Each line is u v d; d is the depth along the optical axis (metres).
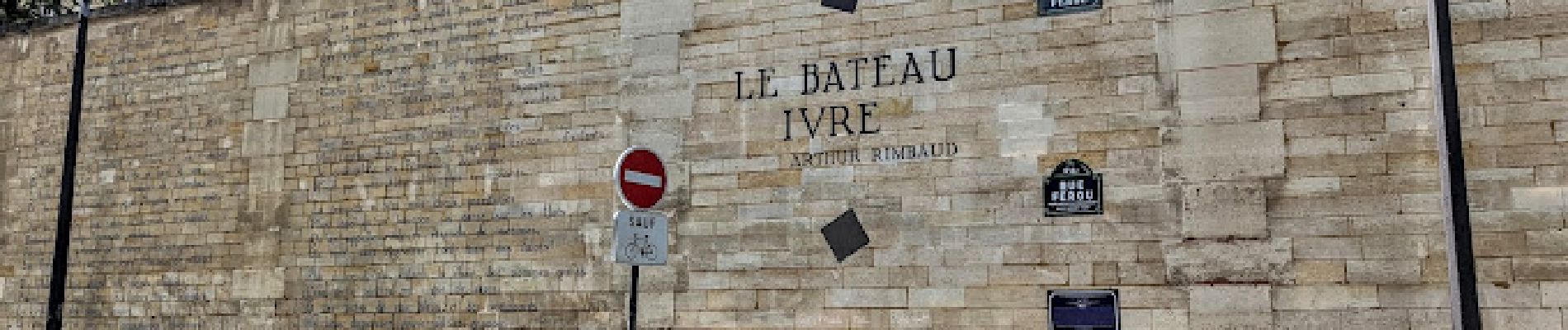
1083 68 11.12
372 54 14.06
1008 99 11.34
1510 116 9.88
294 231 14.10
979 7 11.55
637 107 12.70
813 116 12.02
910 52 11.74
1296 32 10.53
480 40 13.57
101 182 15.27
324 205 14.01
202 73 14.94
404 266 13.52
